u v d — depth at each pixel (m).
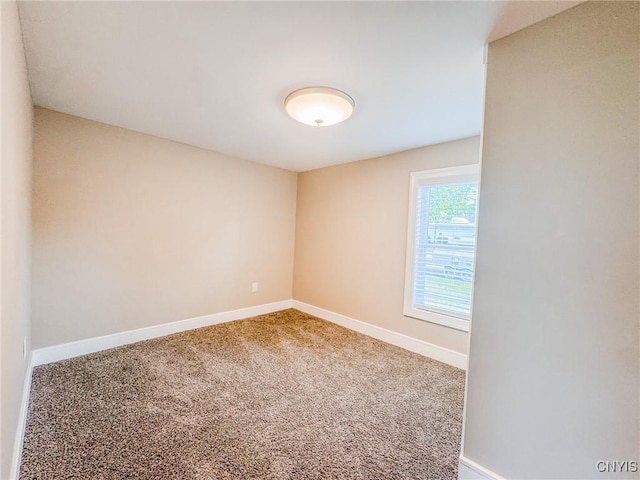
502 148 1.30
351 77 1.74
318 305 4.11
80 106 2.28
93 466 1.42
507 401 1.27
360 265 3.60
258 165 3.96
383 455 1.59
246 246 3.90
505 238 1.29
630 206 1.00
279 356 2.79
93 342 2.70
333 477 1.42
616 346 1.03
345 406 2.03
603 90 1.05
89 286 2.66
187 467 1.44
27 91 1.81
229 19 1.30
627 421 1.01
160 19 1.31
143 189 2.95
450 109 2.13
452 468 1.51
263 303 4.16
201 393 2.10
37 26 1.36
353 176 3.69
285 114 2.29
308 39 1.42
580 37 1.10
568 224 1.13
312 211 4.22
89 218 2.63
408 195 3.14
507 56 1.30
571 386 1.12
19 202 1.50
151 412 1.86
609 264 1.04
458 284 2.81
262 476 1.41
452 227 2.86
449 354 2.79
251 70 1.71
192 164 3.30
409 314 3.10
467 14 1.21
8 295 1.22
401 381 2.41
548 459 1.16
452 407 2.07
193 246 3.37
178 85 1.91
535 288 1.20
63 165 2.47
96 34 1.42
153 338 3.08
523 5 1.14
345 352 2.96
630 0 1.00
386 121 2.37
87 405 1.89
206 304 3.54
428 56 1.52
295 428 1.78
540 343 1.19
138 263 2.95
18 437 1.45
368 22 1.29
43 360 2.43
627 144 1.01
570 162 1.12
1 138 0.98
